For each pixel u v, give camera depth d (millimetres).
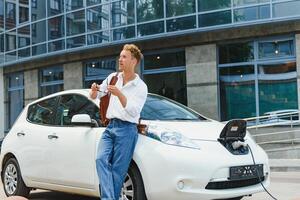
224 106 19203
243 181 6547
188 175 6043
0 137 26922
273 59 18391
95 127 7004
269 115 17297
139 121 6387
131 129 5805
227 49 19234
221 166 6195
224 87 19250
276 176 11539
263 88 18547
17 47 25578
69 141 7289
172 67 20219
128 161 5824
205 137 6461
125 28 20484
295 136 17156
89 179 6906
